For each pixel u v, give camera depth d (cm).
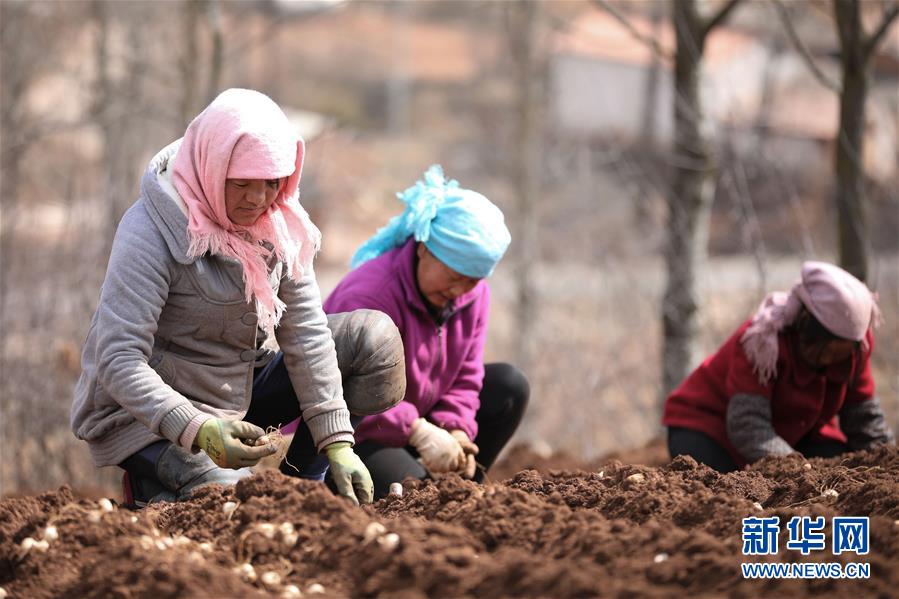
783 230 1836
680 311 1551
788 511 600
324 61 8425
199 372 693
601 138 2702
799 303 941
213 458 641
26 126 2086
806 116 4188
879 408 1009
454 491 655
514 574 512
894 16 1238
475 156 4509
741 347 962
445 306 877
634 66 5081
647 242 2020
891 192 1662
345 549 558
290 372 714
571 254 2420
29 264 1462
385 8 9000
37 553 576
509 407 941
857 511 634
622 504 646
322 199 4250
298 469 773
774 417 987
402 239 885
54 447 1391
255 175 652
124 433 698
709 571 521
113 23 2678
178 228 673
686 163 1524
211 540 591
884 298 1639
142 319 663
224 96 668
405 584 521
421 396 877
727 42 4716
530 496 618
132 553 547
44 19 2492
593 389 1677
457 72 8244
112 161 1894
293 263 701
